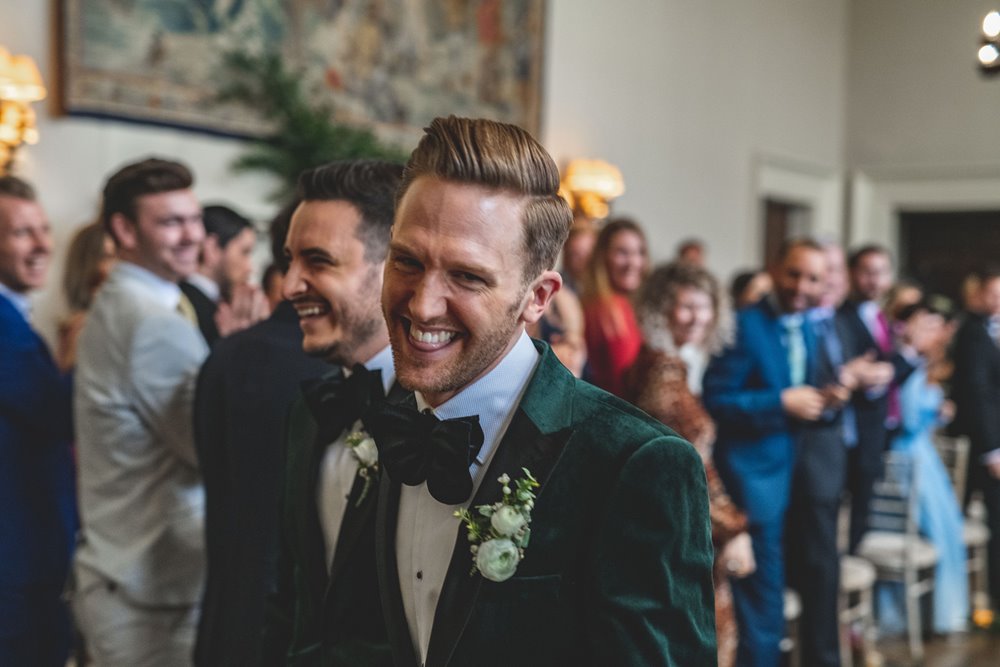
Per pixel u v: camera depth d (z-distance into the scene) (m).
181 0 5.52
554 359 1.22
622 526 1.10
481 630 1.11
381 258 1.62
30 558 2.34
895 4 10.80
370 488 1.31
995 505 5.24
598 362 3.92
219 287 3.20
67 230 5.16
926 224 10.86
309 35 6.24
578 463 1.13
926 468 4.86
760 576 3.41
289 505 1.48
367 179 1.62
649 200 9.02
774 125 10.46
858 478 4.52
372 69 6.65
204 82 5.67
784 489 3.46
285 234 1.88
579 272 5.42
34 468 2.39
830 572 3.66
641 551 1.09
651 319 2.91
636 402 2.87
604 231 4.08
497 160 1.08
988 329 5.32
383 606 1.23
